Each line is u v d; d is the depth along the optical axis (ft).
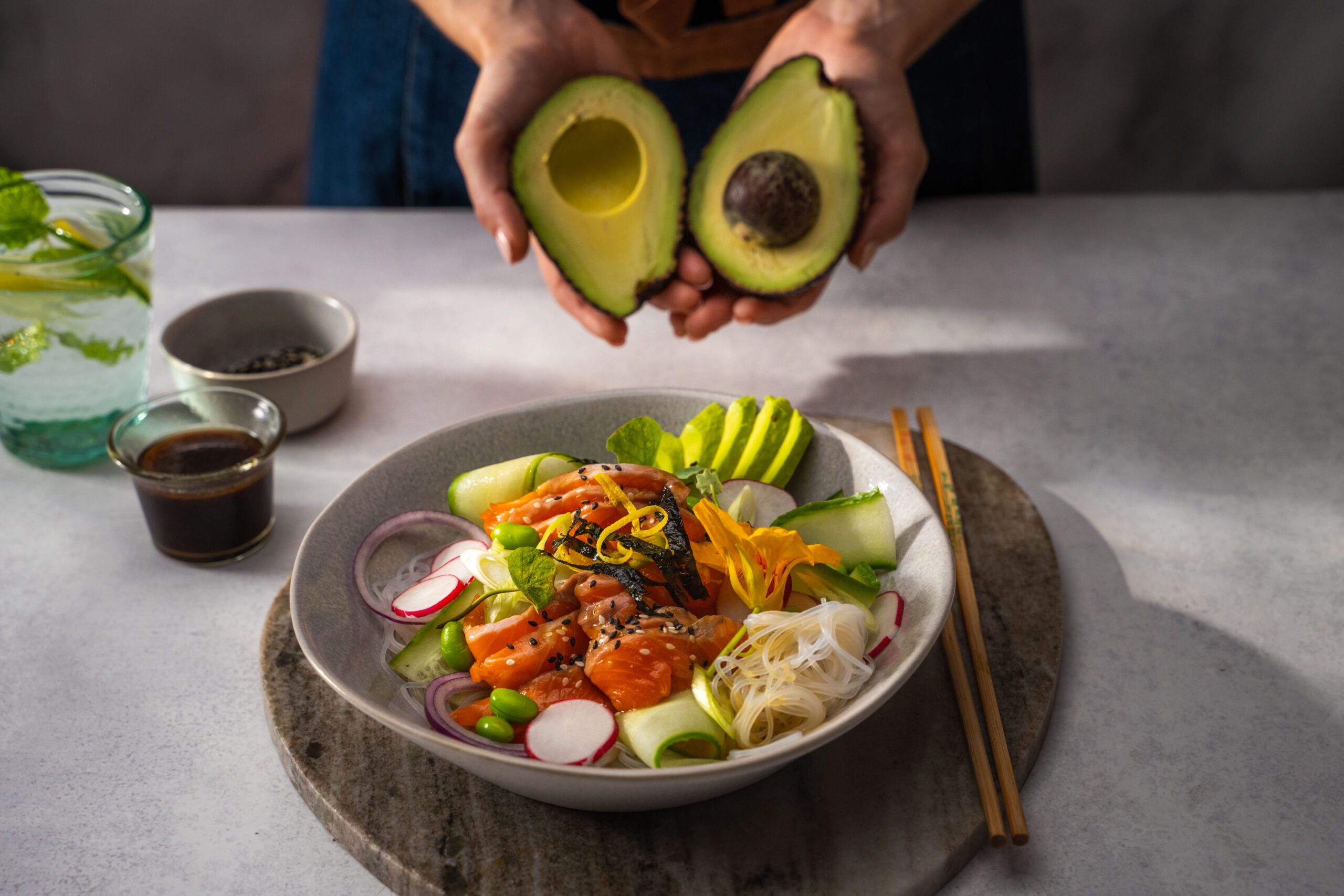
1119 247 3.06
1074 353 2.75
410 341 2.81
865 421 2.53
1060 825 1.96
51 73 4.79
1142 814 1.97
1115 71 4.92
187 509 2.26
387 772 1.98
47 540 2.37
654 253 2.46
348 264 3.06
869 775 1.98
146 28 4.75
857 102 2.48
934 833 1.92
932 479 2.40
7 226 2.39
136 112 4.94
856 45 2.67
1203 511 2.39
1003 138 3.40
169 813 1.98
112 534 2.39
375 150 3.43
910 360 2.74
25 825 1.97
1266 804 1.97
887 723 2.04
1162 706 2.09
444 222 3.24
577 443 2.27
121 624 2.23
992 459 2.50
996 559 2.27
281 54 4.89
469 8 2.72
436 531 2.19
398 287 2.98
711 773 1.78
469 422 2.22
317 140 3.51
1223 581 2.27
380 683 2.00
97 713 2.10
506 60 2.66
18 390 2.42
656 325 2.86
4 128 4.89
